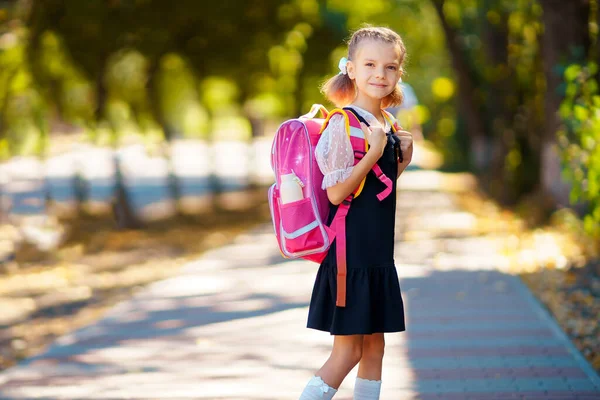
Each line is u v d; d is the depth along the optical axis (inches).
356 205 188.7
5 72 686.5
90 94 765.9
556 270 473.4
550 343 327.0
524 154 872.9
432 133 1626.5
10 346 375.6
